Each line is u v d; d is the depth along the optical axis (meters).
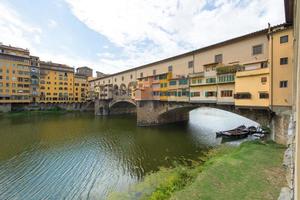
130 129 41.28
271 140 22.61
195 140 30.94
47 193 16.05
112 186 16.97
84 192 16.17
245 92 23.64
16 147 28.27
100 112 69.88
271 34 20.44
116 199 14.70
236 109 26.64
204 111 81.44
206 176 13.66
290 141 14.73
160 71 46.50
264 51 25.33
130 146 28.94
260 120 24.59
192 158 22.73
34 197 15.46
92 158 24.16
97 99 70.88
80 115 69.44
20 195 15.71
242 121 51.34
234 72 26.02
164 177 17.22
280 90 19.78
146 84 46.28
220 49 31.72
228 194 11.05
